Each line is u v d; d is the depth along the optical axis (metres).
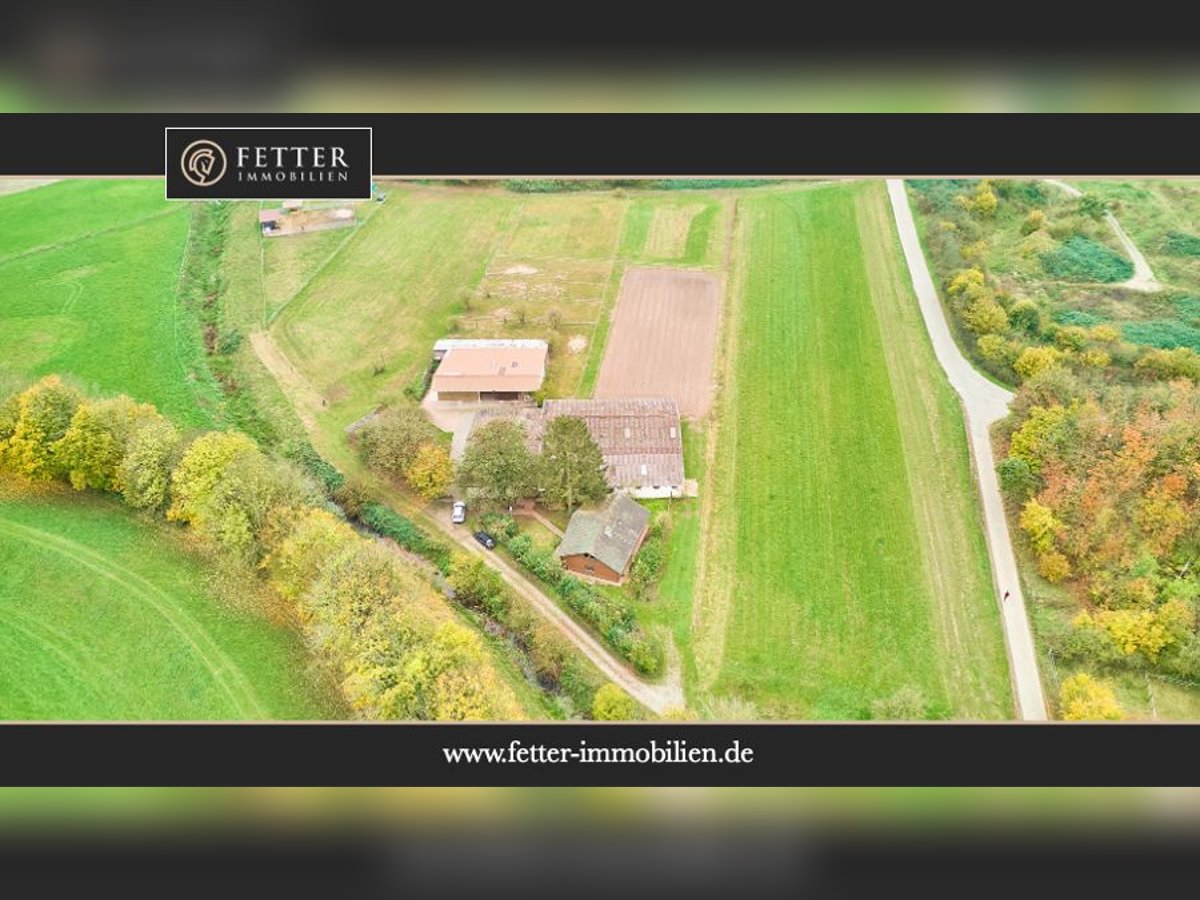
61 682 57.91
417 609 58.56
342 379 90.69
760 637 63.28
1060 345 90.19
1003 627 63.47
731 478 77.88
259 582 65.38
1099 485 68.88
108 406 73.69
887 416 84.31
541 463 73.00
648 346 95.69
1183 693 58.75
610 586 67.44
